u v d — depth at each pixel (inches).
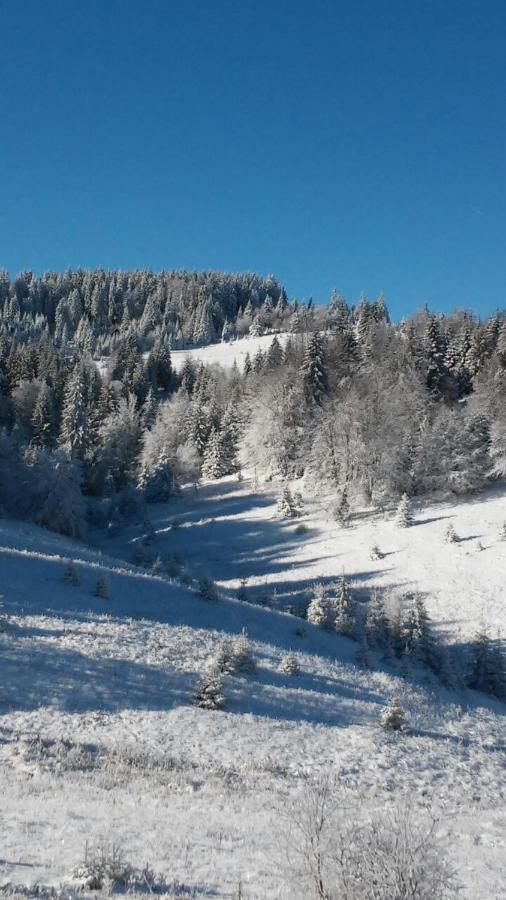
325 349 3668.8
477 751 833.5
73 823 409.4
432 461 2753.4
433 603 1812.3
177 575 1974.7
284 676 1064.8
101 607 1263.5
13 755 574.6
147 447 3774.6
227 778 591.2
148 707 784.3
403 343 3882.9
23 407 4252.0
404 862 286.8
